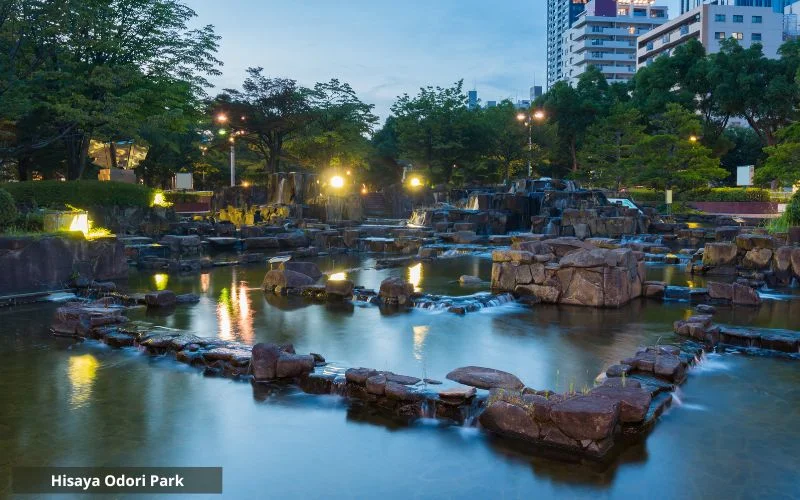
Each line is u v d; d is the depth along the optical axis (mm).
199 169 68000
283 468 6348
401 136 60750
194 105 39844
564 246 17250
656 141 49031
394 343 11078
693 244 30250
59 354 10852
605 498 5652
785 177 33312
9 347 11375
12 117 26766
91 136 32469
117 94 33188
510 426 7035
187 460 6523
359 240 31547
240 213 41188
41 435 7172
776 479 5934
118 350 11133
